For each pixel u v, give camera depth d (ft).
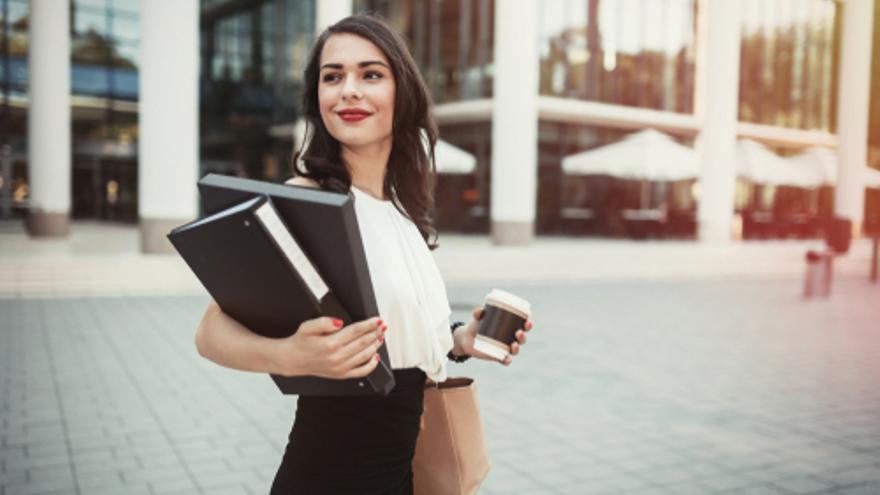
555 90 74.28
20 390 18.67
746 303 38.70
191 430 15.87
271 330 3.96
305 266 3.54
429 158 5.46
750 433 16.40
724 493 12.85
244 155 91.04
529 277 46.44
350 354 3.56
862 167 81.82
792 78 98.02
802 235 87.66
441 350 4.89
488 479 13.37
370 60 4.75
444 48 78.74
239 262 3.63
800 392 20.24
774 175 76.59
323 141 5.04
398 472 4.67
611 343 26.96
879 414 18.11
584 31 76.13
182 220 43.96
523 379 21.25
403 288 4.66
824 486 13.24
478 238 71.77
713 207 72.69
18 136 77.20
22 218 77.61
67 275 36.99
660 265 53.93
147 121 43.11
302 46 88.02
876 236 50.83
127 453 14.33
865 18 79.97
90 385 19.33
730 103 72.13
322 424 4.49
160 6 42.16
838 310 36.58
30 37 56.18
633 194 83.82
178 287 37.27
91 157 83.10
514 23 57.62
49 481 12.78
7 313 29.86
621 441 15.69
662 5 82.43
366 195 4.95
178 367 21.52
